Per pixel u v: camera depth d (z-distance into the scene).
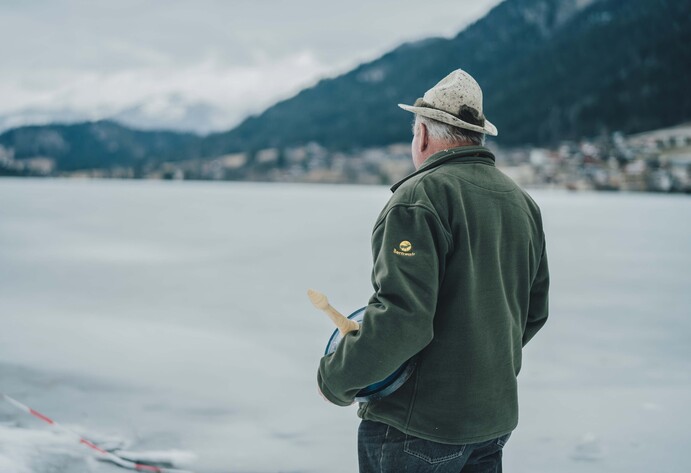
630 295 8.37
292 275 10.05
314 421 3.55
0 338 5.21
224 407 3.72
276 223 24.36
